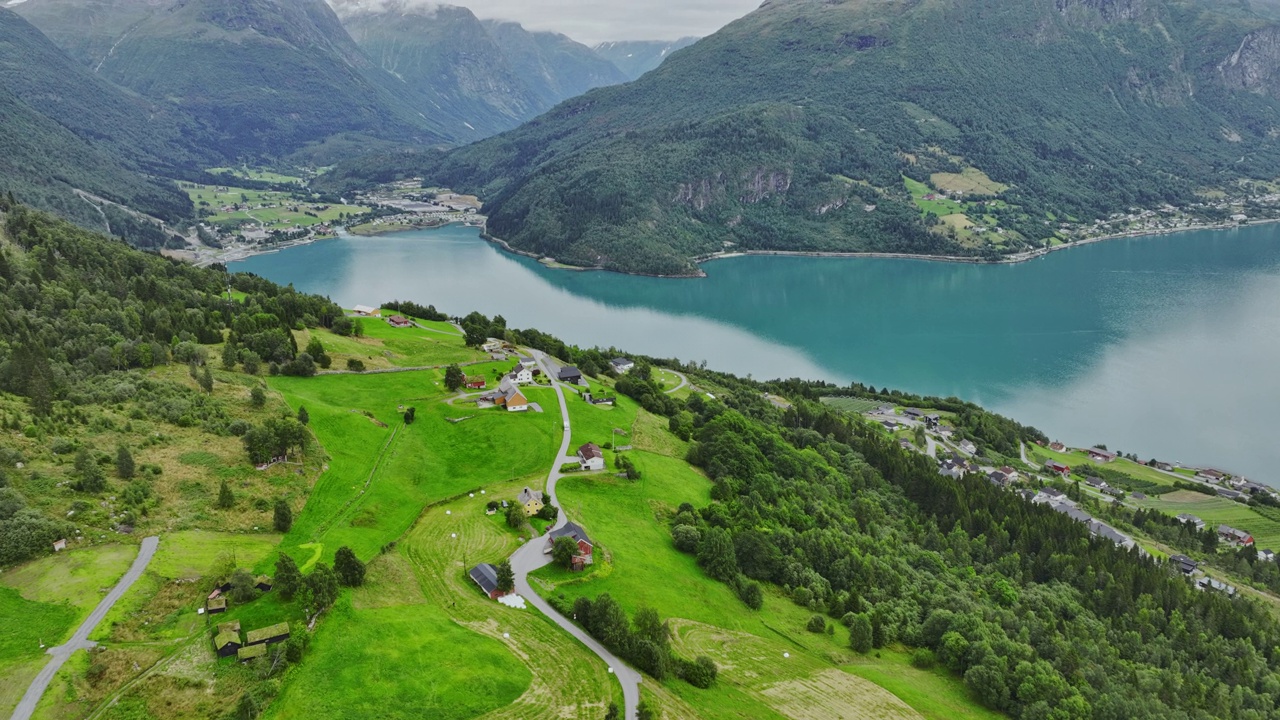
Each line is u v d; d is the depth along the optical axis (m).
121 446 115.75
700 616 115.75
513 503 135.50
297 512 121.31
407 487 139.88
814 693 103.25
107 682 79.88
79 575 94.62
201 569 100.25
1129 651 132.25
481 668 90.62
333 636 91.62
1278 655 132.75
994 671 114.06
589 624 102.44
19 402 129.12
